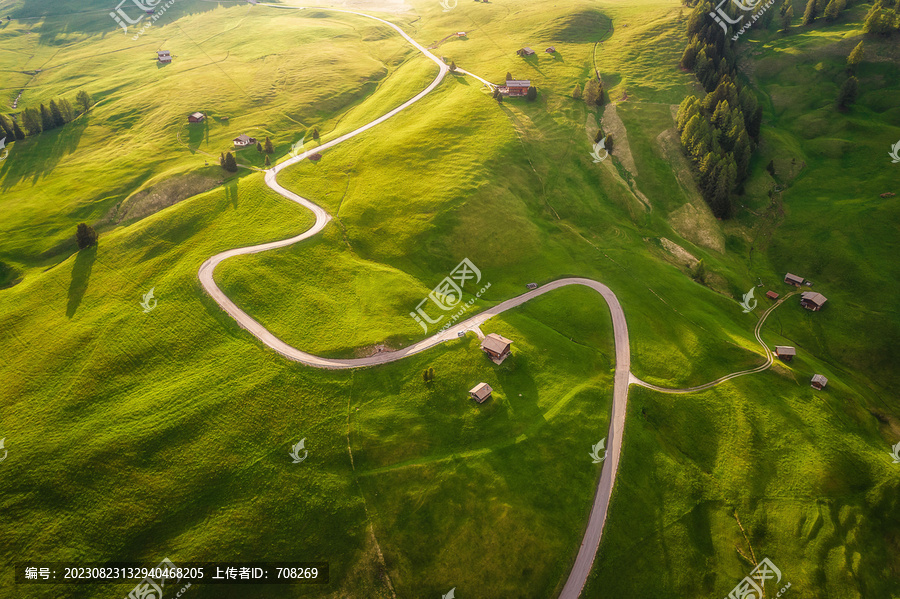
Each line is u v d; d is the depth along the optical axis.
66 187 118.75
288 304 85.06
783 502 64.31
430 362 76.81
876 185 114.62
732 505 64.19
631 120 135.88
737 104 129.50
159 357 76.38
